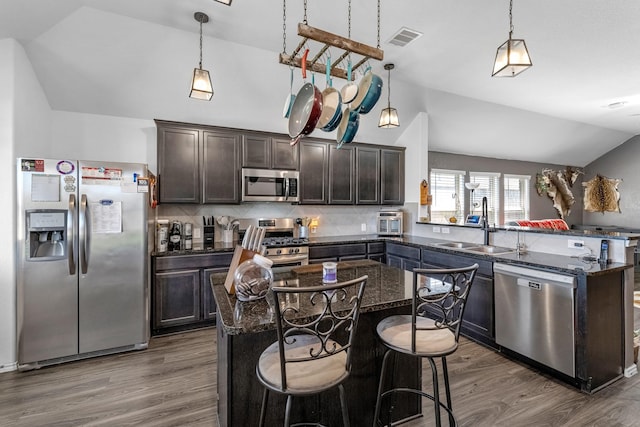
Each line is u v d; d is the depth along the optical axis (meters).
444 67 3.27
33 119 2.75
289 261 3.53
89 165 2.57
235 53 3.03
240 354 1.46
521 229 3.10
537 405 2.00
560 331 2.21
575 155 6.99
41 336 2.44
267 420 1.51
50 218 2.45
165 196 3.28
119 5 2.36
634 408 1.97
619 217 6.96
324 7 2.29
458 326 1.47
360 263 2.49
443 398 2.07
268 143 3.76
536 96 4.12
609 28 2.51
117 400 2.04
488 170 6.38
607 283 2.22
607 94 4.06
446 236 4.03
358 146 4.35
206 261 3.22
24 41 2.51
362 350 1.71
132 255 2.73
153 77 3.06
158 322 3.02
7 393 2.11
